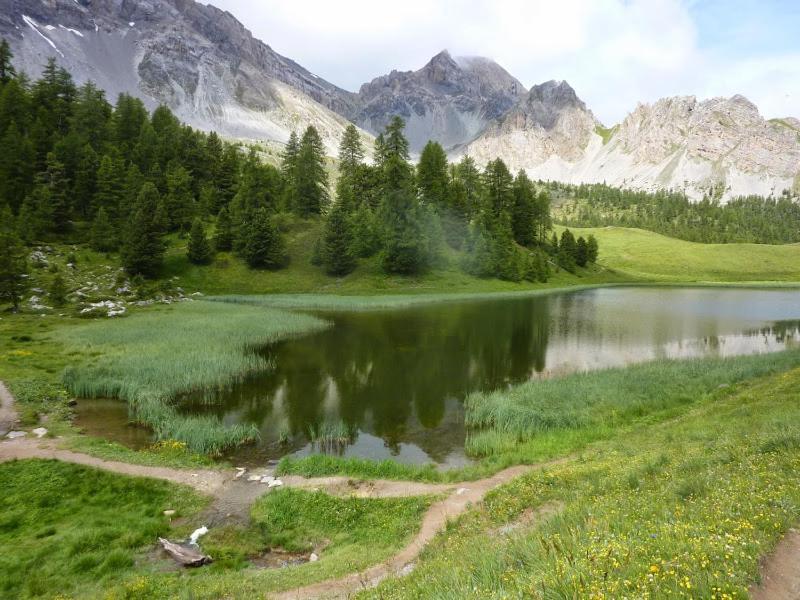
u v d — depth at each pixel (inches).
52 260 3179.1
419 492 666.2
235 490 710.5
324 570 459.8
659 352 1700.3
